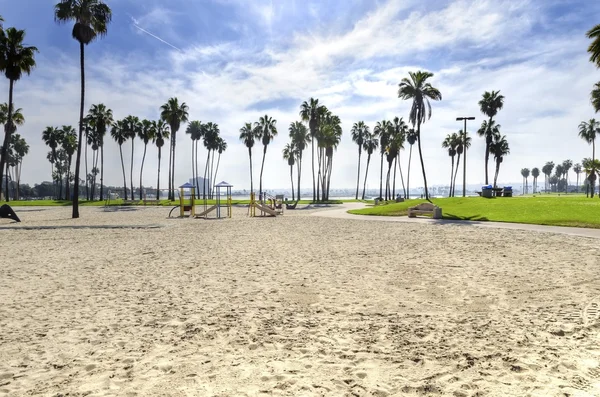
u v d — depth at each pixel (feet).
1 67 106.73
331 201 237.25
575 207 76.74
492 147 254.27
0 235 55.62
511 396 10.34
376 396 10.49
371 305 19.74
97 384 11.39
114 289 23.68
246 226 69.77
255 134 267.59
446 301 20.20
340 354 13.51
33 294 22.54
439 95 123.54
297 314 18.38
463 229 56.80
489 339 14.69
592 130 271.90
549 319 16.88
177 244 45.09
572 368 12.05
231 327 16.60
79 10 90.02
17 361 13.21
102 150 256.11
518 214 72.64
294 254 36.88
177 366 12.64
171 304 20.33
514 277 25.29
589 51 78.48
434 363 12.62
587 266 28.30
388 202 198.39
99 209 150.82
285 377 11.71
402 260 32.78
